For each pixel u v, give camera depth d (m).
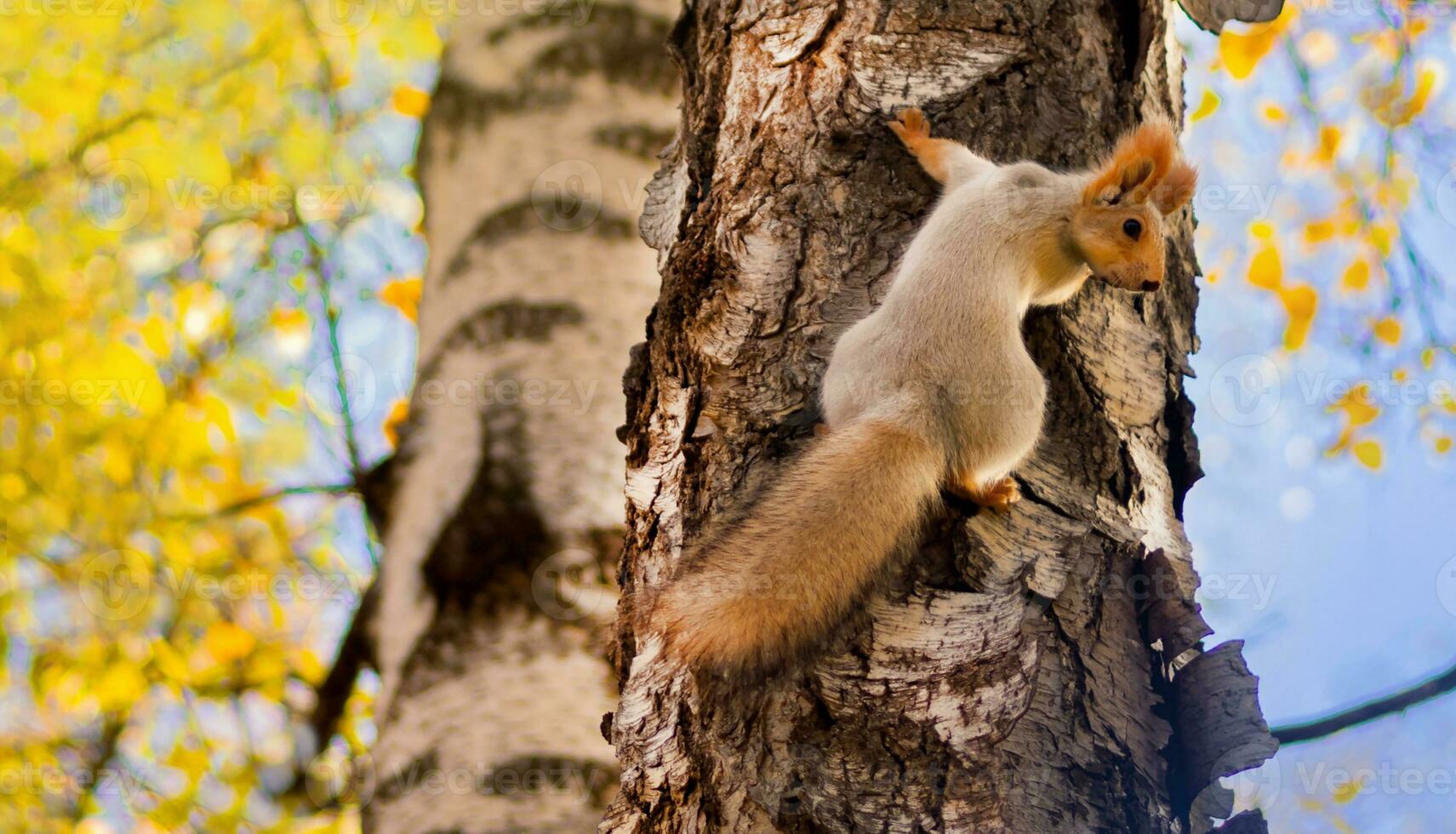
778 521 4.52
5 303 13.35
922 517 4.60
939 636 4.13
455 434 6.34
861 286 4.93
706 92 5.29
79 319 13.47
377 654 6.40
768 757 3.98
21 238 13.49
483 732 5.57
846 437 4.78
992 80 5.24
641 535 4.72
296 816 11.08
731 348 4.74
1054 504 4.70
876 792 3.91
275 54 13.40
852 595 4.26
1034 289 5.29
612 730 4.59
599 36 6.97
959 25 5.28
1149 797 4.37
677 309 4.87
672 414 4.74
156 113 13.24
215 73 13.45
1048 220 5.24
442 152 7.09
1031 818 4.05
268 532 12.46
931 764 3.98
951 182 5.15
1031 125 5.27
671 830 4.06
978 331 5.02
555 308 6.45
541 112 6.87
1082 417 5.07
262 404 13.08
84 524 12.71
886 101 5.11
